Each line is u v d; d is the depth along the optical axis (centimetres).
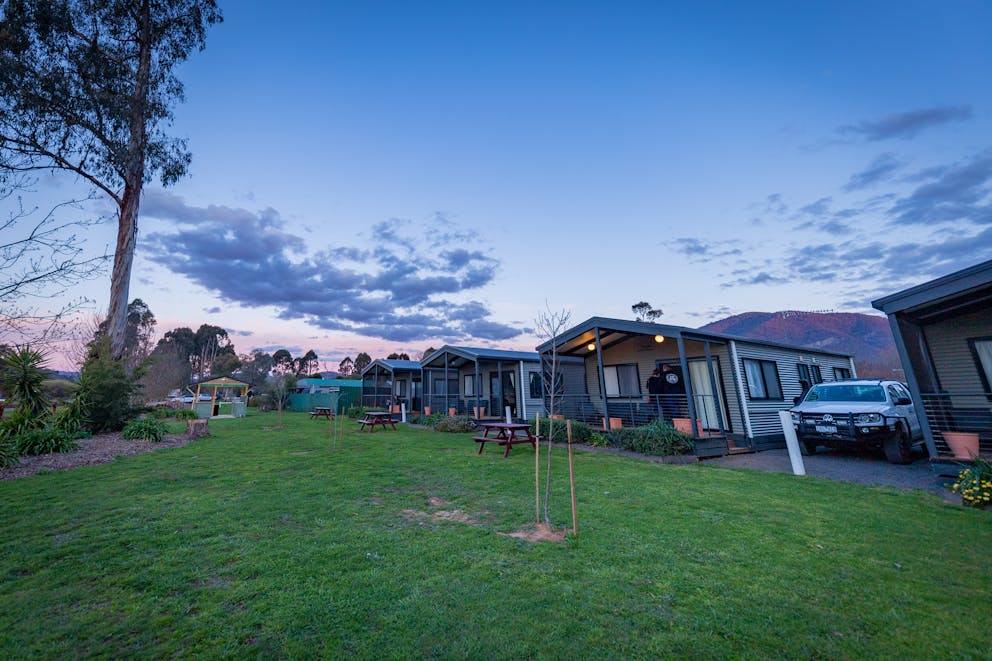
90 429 1162
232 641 253
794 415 1027
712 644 254
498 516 503
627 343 1492
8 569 351
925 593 318
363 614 283
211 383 3030
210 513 506
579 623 275
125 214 1399
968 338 896
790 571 355
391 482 681
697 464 905
